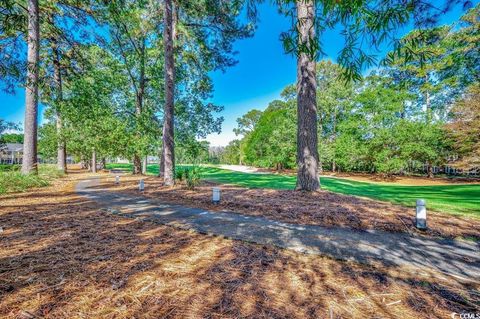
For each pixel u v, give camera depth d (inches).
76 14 436.5
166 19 422.0
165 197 301.9
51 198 284.0
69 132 682.2
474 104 616.7
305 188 302.7
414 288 90.7
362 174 982.4
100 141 635.5
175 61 625.6
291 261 114.0
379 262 116.5
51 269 94.1
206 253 120.0
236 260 112.0
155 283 86.0
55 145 827.4
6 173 364.8
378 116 842.2
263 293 82.1
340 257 121.3
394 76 913.5
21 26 246.4
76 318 64.4
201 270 99.1
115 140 636.1
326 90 1039.6
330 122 1049.5
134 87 708.0
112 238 138.0
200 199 279.3
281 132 1034.1
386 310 74.9
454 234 164.4
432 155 772.6
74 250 116.3
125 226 166.2
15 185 347.9
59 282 83.8
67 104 490.3
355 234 161.8
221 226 174.7
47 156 1195.9
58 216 189.9
